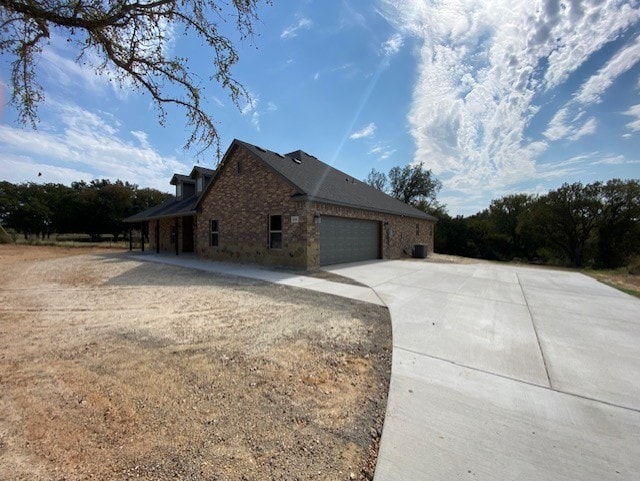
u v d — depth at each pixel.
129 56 3.50
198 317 5.59
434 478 2.01
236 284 8.71
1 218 36.12
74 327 5.01
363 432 2.50
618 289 9.48
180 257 16.62
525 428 2.57
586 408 2.90
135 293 7.54
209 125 4.00
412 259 17.84
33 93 3.54
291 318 5.55
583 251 26.36
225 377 3.36
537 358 4.02
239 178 13.92
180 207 18.38
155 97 3.82
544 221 27.03
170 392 3.04
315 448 2.29
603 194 24.33
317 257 11.98
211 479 1.96
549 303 7.17
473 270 12.91
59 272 11.05
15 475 1.95
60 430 2.43
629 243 23.78
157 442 2.31
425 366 3.72
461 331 4.98
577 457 2.23
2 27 3.12
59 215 36.31
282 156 15.48
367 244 15.71
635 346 4.50
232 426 2.52
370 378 3.44
